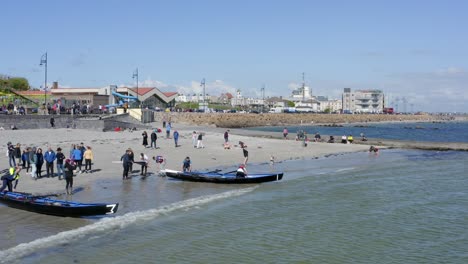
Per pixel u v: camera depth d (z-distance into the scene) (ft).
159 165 135.44
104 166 129.08
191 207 89.86
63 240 67.46
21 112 227.81
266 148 199.41
